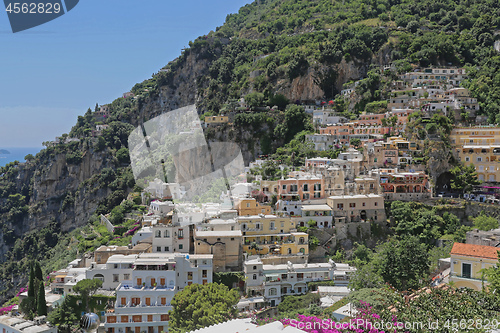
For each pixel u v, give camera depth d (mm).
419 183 145625
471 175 153000
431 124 164125
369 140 174000
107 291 94500
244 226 115750
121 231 172875
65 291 101688
